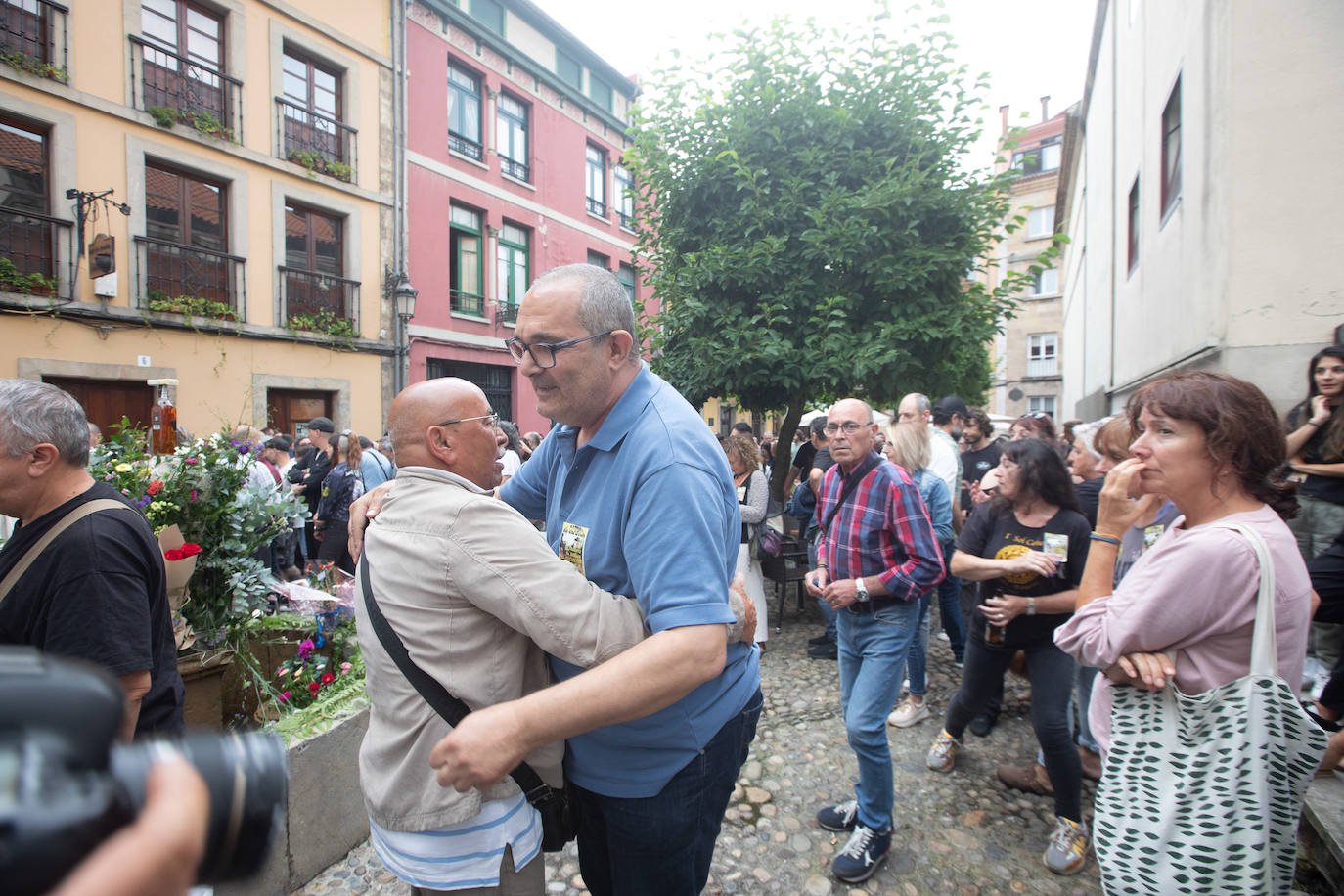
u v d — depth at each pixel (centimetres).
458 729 107
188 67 941
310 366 1091
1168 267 531
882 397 568
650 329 605
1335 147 360
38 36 810
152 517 243
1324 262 363
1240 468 130
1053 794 276
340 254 1155
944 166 499
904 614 241
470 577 120
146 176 911
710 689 141
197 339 952
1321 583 229
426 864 128
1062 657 239
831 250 472
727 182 515
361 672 277
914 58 491
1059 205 1639
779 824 261
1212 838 124
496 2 1416
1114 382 842
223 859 42
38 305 802
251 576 271
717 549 121
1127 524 162
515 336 131
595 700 107
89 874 28
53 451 153
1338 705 232
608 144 1727
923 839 249
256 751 46
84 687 32
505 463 604
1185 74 469
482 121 1405
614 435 134
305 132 1084
